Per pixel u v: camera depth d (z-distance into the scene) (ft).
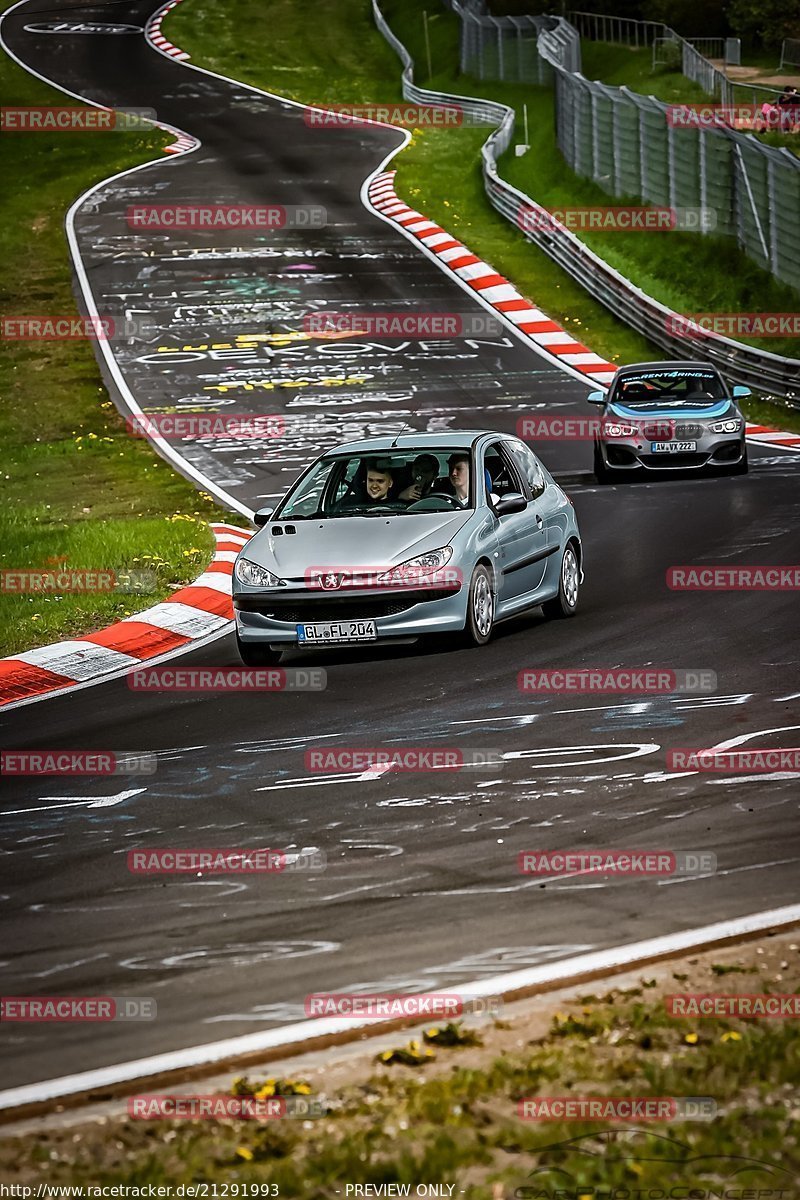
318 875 83.15
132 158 612.70
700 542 191.31
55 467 281.95
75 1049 62.28
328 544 139.44
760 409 322.14
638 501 226.58
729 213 438.40
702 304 413.39
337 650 146.41
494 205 516.73
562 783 98.17
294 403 331.77
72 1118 55.01
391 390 340.18
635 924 72.84
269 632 137.49
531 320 399.44
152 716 126.00
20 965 72.74
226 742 115.24
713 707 115.44
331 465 151.74
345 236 488.85
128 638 157.69
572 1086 54.34
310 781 102.53
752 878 78.48
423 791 98.37
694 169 454.40
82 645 155.22
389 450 150.61
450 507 143.95
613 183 507.71
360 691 128.57
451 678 130.31
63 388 351.46
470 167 579.48
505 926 73.67
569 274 439.22
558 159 563.89
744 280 416.87
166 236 495.82
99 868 87.15
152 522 217.15
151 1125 53.57
